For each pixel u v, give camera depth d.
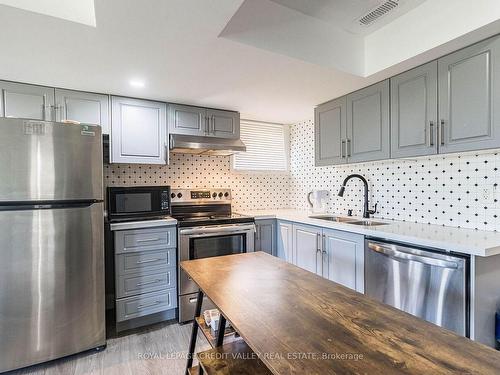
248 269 1.42
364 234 2.00
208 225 2.57
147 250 2.34
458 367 0.65
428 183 2.19
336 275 2.27
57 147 1.80
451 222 2.04
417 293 1.66
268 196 3.68
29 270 1.75
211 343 1.34
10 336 1.72
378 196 2.61
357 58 2.07
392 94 2.09
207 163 3.26
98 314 1.99
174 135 2.67
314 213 3.13
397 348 0.73
